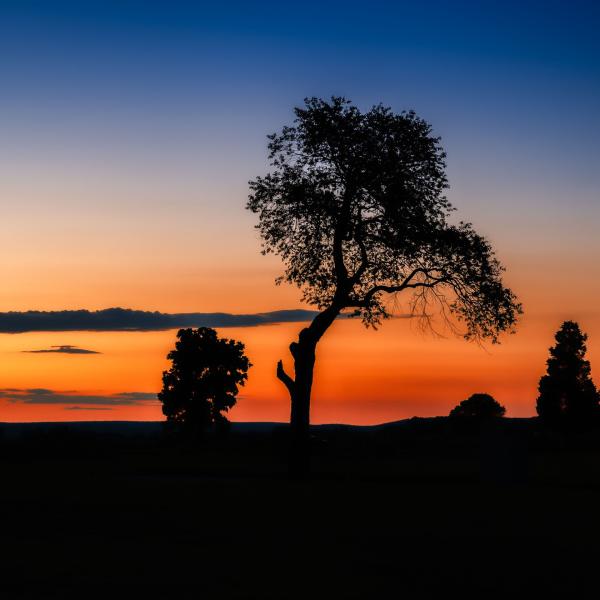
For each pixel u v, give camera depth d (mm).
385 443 90062
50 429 88562
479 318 46750
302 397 43750
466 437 96250
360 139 44312
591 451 83438
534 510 27672
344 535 21312
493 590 14820
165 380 107812
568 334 101562
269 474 46906
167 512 26312
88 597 13812
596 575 16250
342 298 44375
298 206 44594
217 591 14375
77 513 26000
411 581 15500
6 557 17688
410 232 44594
